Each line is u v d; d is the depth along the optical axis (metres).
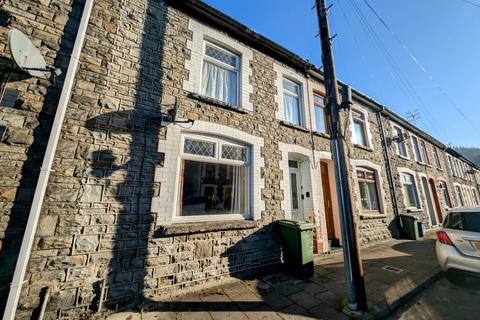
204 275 4.09
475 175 23.36
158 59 4.50
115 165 3.63
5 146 2.95
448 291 4.20
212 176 4.86
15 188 2.90
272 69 6.56
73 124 3.42
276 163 5.76
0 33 3.17
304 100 7.20
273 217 5.32
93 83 3.72
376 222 8.29
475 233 3.94
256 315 3.14
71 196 3.20
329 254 6.14
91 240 3.22
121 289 3.31
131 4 4.45
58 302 2.88
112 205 3.48
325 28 4.30
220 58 5.73
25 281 2.74
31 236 2.79
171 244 3.87
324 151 7.16
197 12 5.30
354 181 7.99
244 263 4.64
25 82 3.22
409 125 12.62
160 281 3.64
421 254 6.48
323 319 3.09
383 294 3.85
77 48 3.58
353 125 9.18
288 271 4.79
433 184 13.27
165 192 4.00
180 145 4.48
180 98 4.58
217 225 4.36
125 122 3.88
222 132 4.95
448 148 16.77
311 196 6.38
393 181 9.88
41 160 3.11
